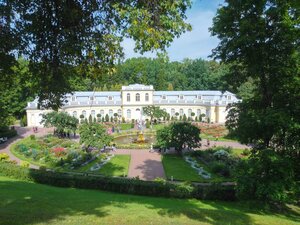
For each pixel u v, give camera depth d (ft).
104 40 28.25
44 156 123.03
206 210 48.37
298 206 66.23
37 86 32.19
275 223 45.55
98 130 126.82
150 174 100.68
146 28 24.29
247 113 62.49
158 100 253.44
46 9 27.02
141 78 293.84
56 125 167.53
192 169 107.55
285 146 60.29
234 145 156.46
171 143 128.26
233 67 68.85
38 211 39.75
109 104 248.73
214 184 74.02
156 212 44.52
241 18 59.77
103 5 27.45
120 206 48.24
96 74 31.40
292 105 56.13
